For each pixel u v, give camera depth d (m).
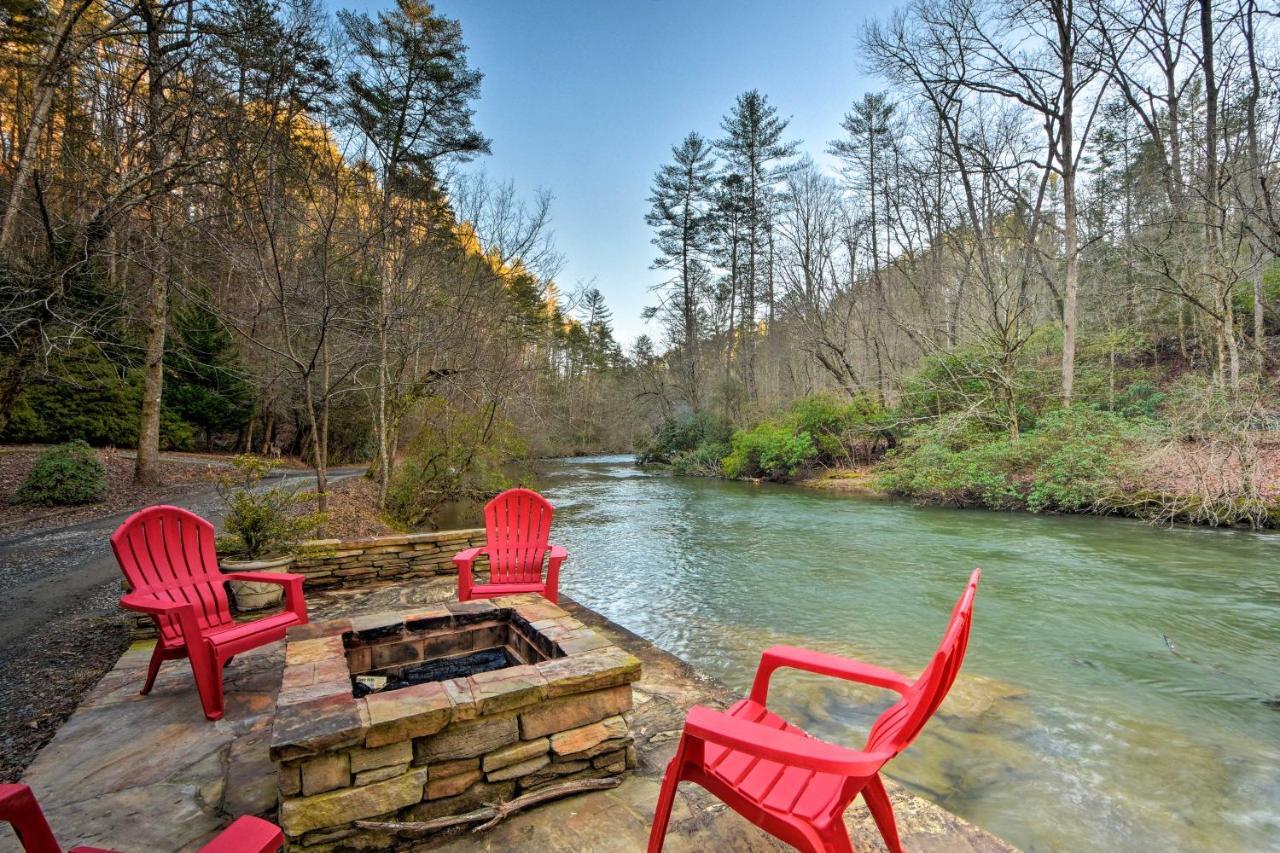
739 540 8.90
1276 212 9.63
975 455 11.41
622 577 6.88
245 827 1.10
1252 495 8.05
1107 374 13.91
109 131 6.62
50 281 6.71
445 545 4.96
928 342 15.55
